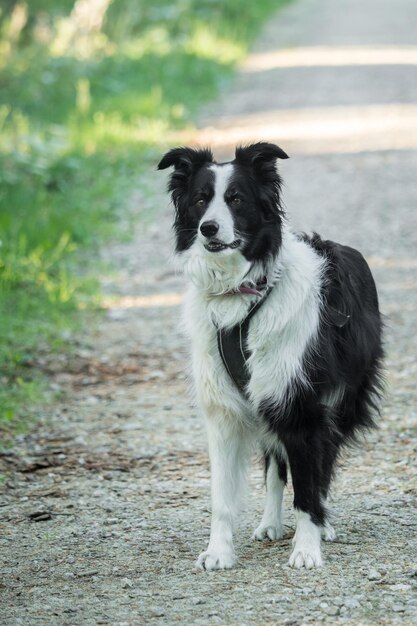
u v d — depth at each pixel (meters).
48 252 17.58
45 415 11.33
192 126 27.81
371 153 24.83
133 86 31.91
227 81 33.62
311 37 42.09
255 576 7.30
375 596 6.82
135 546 8.00
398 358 12.80
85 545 8.05
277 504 8.19
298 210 20.62
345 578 7.15
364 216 20.03
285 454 7.88
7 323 14.06
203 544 7.99
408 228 19.14
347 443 8.54
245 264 7.65
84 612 6.77
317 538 7.56
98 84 31.53
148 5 41.34
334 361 7.84
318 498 7.63
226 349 7.71
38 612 6.80
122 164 24.08
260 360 7.62
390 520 8.30
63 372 12.75
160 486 9.31
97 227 19.62
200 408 7.96
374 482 9.17
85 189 22.00
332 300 7.98
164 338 14.00
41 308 14.98
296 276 7.77
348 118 28.16
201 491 9.16
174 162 8.07
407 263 17.02
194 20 40.56
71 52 33.97
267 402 7.65
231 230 7.56
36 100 29.45
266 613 6.63
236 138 26.27
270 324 7.59
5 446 10.41
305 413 7.61
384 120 27.77
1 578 7.45
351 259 8.57
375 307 8.71
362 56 37.34
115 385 12.29
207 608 6.75
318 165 23.97
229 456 7.82
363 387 8.49
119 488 9.30
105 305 15.58
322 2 52.44
